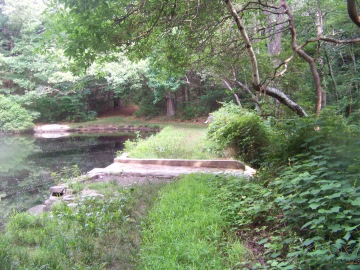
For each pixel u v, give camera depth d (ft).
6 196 24.85
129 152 34.83
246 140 27.22
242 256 9.90
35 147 54.90
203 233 11.43
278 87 27.86
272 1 25.71
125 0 16.80
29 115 83.82
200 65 26.50
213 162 25.71
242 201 13.35
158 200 15.85
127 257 10.36
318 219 9.21
